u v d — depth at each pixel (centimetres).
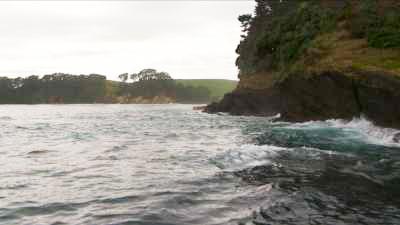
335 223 700
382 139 1861
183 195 897
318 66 2775
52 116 5919
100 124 3822
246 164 1283
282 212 766
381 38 2803
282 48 4534
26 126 3588
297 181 1028
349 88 2417
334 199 854
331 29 3834
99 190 963
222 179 1066
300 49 3962
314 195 888
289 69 3666
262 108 5103
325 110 2828
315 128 2522
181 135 2520
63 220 729
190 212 768
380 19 3152
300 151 1533
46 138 2370
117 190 961
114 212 774
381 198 860
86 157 1523
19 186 1019
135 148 1812
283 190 935
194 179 1073
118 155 1574
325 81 2666
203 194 906
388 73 2023
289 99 3309
